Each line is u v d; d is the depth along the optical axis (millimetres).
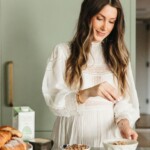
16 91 2152
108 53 1435
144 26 7422
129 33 2139
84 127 1374
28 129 1244
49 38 2137
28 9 2123
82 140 1374
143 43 7453
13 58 2141
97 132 1377
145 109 7551
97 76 1408
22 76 2150
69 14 2127
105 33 1337
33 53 2143
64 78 1364
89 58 1414
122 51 1436
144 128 5180
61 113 1293
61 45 1412
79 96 1244
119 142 1137
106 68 1435
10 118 2145
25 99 2156
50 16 2129
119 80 1435
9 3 2119
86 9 1339
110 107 1411
